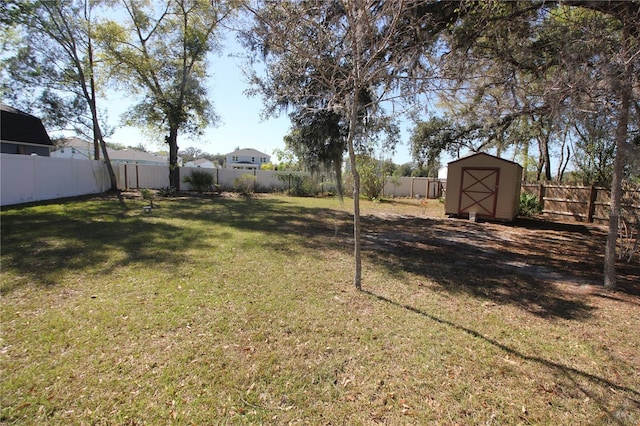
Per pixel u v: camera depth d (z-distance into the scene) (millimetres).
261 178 19250
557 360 2518
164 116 15562
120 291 3553
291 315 3137
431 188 19719
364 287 3980
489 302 3645
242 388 2086
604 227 9453
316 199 15594
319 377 2229
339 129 7520
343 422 1844
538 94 3955
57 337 2574
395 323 3055
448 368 2375
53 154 26125
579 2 3805
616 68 3330
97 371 2186
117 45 14336
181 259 4805
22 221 7301
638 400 2090
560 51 3801
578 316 3322
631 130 3979
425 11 4793
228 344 2586
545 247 6645
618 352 2650
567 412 1969
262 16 3348
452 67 3709
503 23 4559
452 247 6477
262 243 6020
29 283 3686
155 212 9492
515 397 2090
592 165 10727
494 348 2664
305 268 4652
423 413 1930
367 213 11359
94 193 14156
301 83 4781
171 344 2549
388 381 2211
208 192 17594
